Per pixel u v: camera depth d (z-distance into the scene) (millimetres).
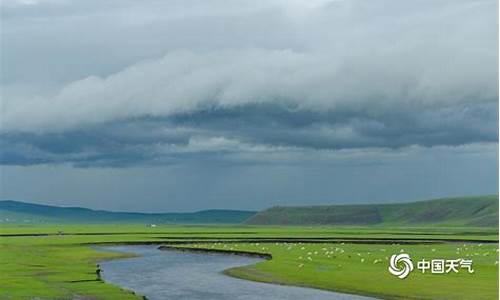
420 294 72375
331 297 73250
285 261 111625
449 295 71062
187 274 100750
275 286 83250
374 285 79438
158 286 86062
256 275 95062
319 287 80500
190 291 80812
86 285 80188
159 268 112125
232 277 95375
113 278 96000
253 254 140125
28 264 108312
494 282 79750
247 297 74812
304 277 88812
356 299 71688
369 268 97188
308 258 115812
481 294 71188
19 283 80500
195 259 133750
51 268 101000
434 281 81125
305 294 75812
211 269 109125
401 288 76500
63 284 80938
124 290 76312
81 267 103938
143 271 106688
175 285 86938
